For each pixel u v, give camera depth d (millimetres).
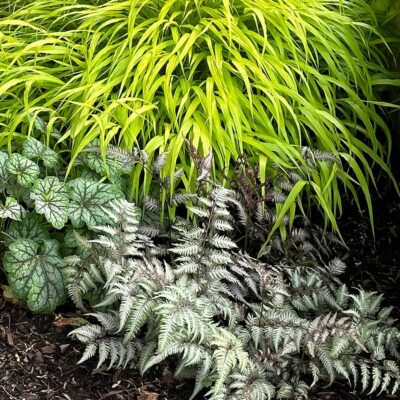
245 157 1572
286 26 1681
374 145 1710
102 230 1567
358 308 1498
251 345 1496
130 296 1453
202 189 1583
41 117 1707
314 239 1697
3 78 1729
